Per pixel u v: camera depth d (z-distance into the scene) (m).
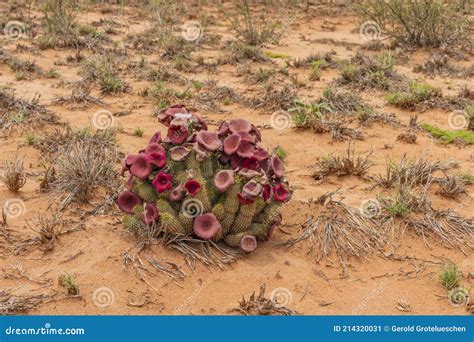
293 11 17.09
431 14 12.85
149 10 14.99
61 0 13.12
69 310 4.33
